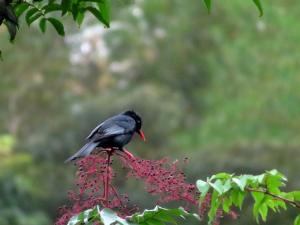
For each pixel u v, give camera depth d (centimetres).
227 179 407
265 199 421
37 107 3575
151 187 390
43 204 2733
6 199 2425
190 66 3638
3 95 3550
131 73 3716
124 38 3712
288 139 2908
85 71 3731
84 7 393
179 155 2956
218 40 3519
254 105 3084
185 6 3684
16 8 385
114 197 386
